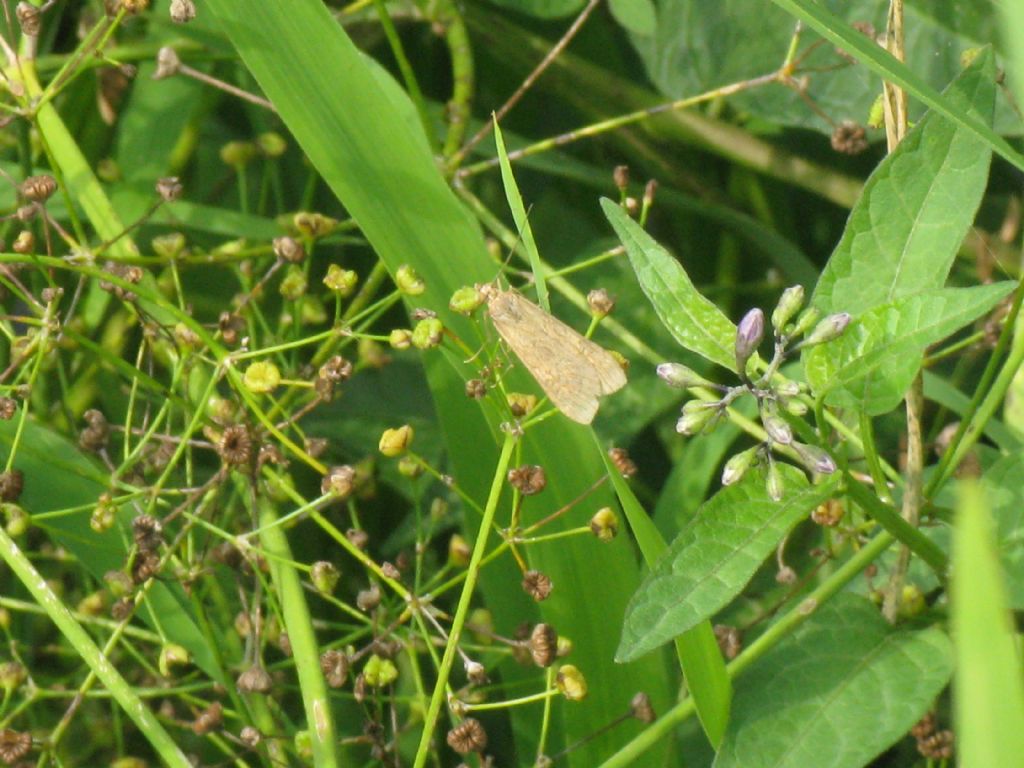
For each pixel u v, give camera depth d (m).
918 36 0.52
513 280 0.51
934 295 0.38
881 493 0.40
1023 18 0.23
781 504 0.38
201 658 0.45
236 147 0.51
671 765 0.45
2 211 0.50
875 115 0.44
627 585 0.44
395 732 0.44
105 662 0.41
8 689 0.43
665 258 0.39
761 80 0.49
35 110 0.44
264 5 0.44
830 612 0.40
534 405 0.42
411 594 0.42
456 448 0.46
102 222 0.47
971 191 0.39
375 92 0.44
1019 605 0.39
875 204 0.40
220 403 0.44
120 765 0.46
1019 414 0.47
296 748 0.44
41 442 0.46
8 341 0.50
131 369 0.44
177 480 0.52
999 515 0.40
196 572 0.44
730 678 0.40
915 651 0.40
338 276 0.43
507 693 0.46
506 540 0.42
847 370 0.38
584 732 0.44
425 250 0.44
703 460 0.49
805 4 0.39
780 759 0.39
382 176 0.44
